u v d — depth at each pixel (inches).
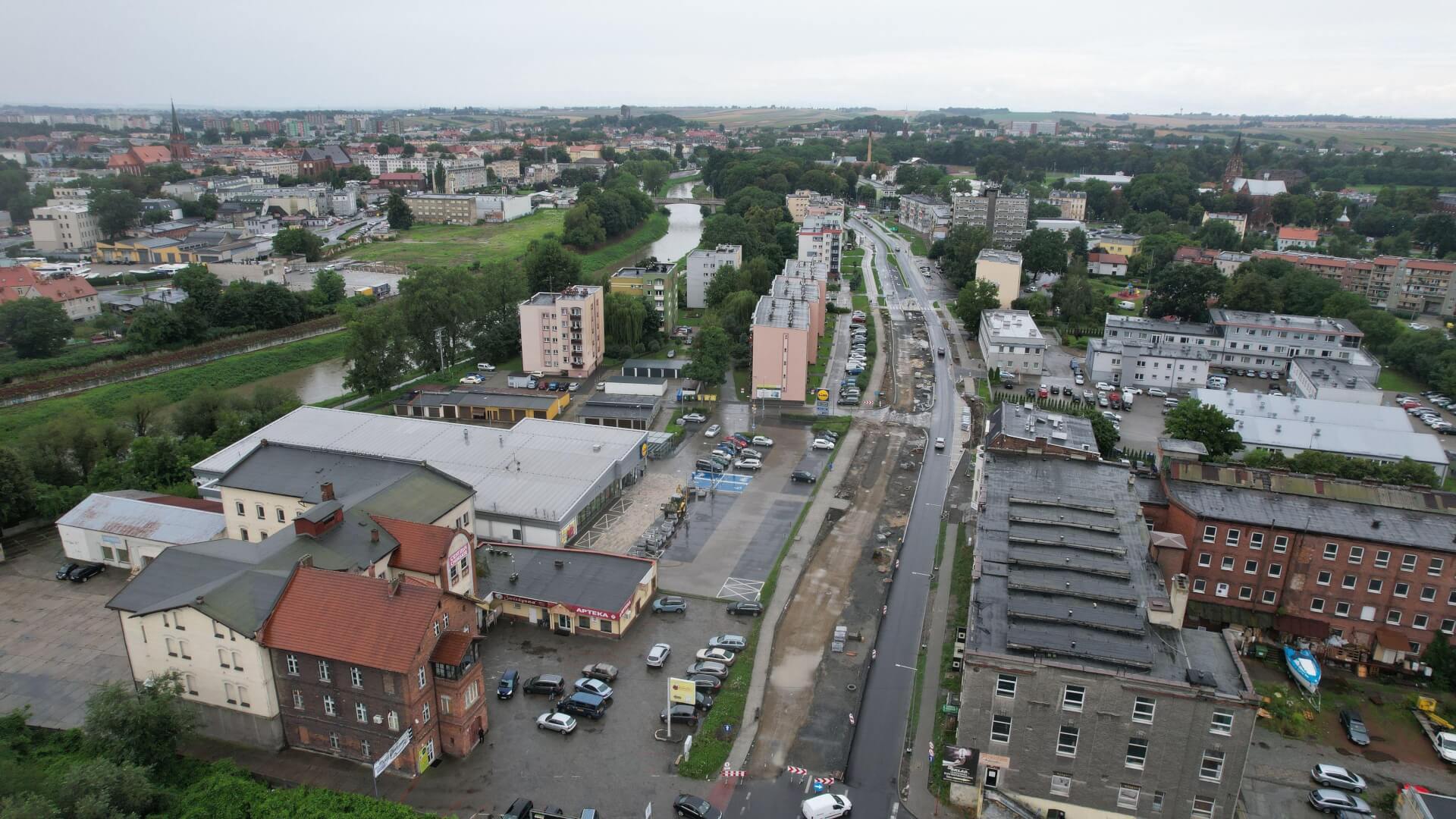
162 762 3068.4
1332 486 4057.6
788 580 4414.4
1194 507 3946.9
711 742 3211.1
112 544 4510.3
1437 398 7495.1
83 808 2596.0
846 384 7568.9
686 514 5142.7
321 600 3137.3
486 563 4212.6
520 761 3134.8
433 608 3041.3
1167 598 3083.2
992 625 3009.4
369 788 3009.4
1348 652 3769.7
